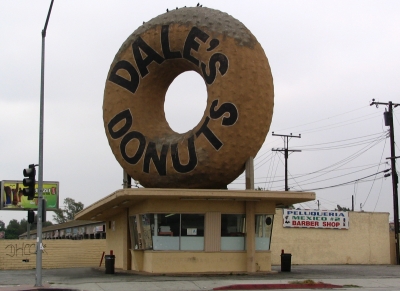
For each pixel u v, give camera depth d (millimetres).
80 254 42812
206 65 25953
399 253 43625
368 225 44281
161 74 27750
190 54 26422
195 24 26422
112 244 35312
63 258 42312
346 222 43719
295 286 20578
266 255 26812
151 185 26938
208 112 25641
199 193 24594
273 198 25328
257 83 25594
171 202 25938
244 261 26391
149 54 27391
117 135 27656
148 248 26562
